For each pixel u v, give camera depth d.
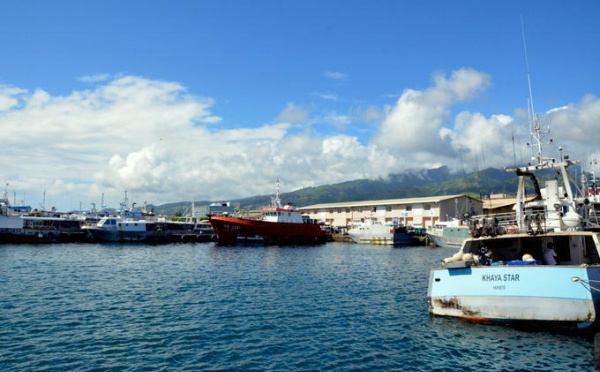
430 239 82.19
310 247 77.69
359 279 36.19
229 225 79.88
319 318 22.16
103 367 15.05
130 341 18.03
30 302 25.42
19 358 15.82
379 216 107.00
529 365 14.84
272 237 82.44
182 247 76.31
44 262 47.41
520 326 17.94
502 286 17.53
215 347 17.36
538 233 19.16
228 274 39.19
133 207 116.25
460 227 74.19
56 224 92.00
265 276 37.91
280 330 19.86
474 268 18.36
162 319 21.78
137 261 50.50
